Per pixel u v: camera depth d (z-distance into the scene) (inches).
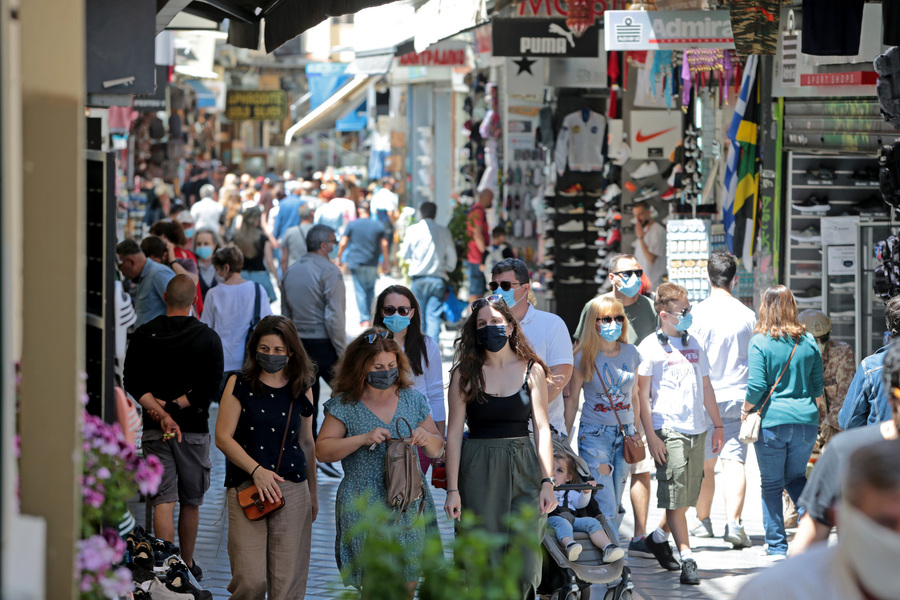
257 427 861.8
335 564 1135.0
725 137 1914.4
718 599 1010.1
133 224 2770.7
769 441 1123.9
